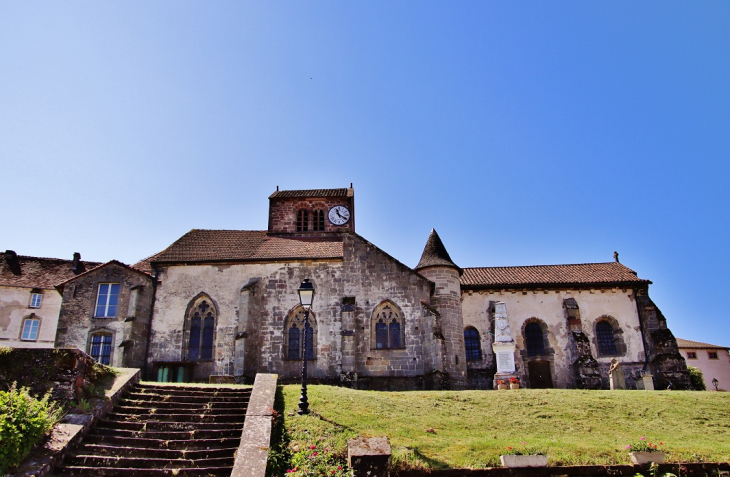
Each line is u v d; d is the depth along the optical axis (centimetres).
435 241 3697
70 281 3403
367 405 2000
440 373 3138
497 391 2383
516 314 3797
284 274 3472
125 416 1689
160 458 1459
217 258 3506
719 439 1797
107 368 1964
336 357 3284
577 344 3606
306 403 1831
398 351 3266
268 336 3356
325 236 4103
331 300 3400
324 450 1501
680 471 1420
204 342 3372
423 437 1694
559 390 2433
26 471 1290
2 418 1319
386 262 3438
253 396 1852
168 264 3506
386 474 1263
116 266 3441
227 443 1557
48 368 1689
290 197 4256
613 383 3178
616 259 4359
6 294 4616
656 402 2225
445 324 3378
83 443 1508
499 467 1421
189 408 1791
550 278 3938
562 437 1772
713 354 5831
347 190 4469
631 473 1429
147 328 3384
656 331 3694
